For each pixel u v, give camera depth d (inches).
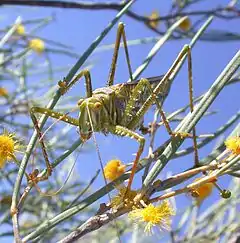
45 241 16.4
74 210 10.9
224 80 10.9
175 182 11.1
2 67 17.3
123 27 13.6
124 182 11.4
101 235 17.6
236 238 14.0
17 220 11.0
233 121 11.9
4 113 17.4
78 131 12.7
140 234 15.7
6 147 11.5
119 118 13.0
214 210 17.0
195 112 11.0
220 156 11.3
